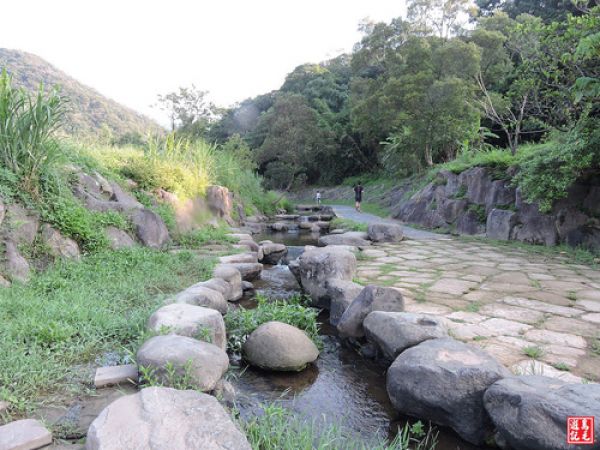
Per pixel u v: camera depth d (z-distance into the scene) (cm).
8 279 417
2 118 483
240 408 276
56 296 392
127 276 494
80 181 637
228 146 2092
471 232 1052
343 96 3872
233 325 409
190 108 1998
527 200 828
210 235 871
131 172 838
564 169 725
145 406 191
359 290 443
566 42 717
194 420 183
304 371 341
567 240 799
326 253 539
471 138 1554
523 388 216
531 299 450
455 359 258
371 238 943
